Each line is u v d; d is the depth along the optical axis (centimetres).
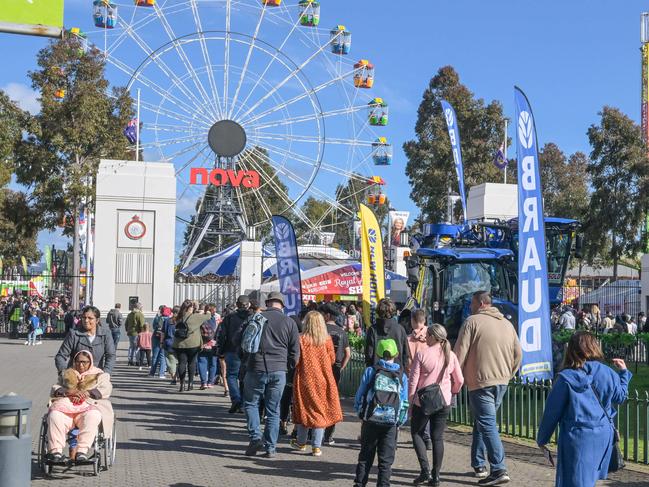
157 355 2294
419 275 1847
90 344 1077
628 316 2998
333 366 1271
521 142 1148
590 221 5338
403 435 1288
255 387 1105
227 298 3941
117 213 3738
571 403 671
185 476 974
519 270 1138
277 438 1173
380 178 5081
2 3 814
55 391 982
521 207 1144
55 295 6075
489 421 941
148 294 3734
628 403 1109
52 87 4372
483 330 948
